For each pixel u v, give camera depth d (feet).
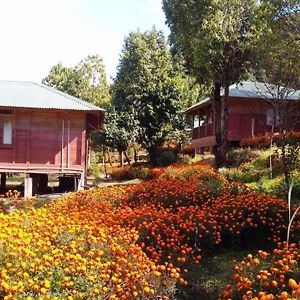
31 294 15.20
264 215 31.89
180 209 33.42
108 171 106.11
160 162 96.22
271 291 17.40
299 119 71.31
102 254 19.99
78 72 148.25
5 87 67.00
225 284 23.34
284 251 21.11
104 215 30.22
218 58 71.00
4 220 23.27
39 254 18.45
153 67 116.37
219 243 30.45
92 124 76.43
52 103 61.72
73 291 16.07
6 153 62.34
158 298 19.04
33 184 64.75
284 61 51.52
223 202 33.73
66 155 63.57
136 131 103.60
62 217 26.05
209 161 82.12
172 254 25.88
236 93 82.17
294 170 48.47
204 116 111.86
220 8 70.54
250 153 69.92
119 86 116.26
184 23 74.02
